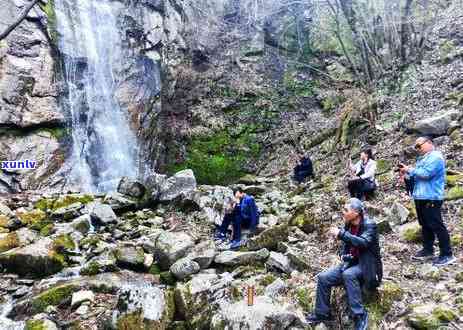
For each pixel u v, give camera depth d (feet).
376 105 41.60
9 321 16.84
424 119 32.37
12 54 38.06
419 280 15.80
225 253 21.35
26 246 21.99
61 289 18.35
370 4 46.75
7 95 36.70
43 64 40.29
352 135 42.04
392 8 44.91
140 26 52.31
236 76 58.85
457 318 12.79
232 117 55.77
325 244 21.39
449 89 37.04
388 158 32.68
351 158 38.55
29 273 20.83
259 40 62.39
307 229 23.56
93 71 45.85
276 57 61.41
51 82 40.63
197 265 20.01
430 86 39.01
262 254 20.49
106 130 45.44
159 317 14.76
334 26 59.36
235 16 64.13
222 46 61.11
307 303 15.42
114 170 45.01
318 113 55.36
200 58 59.36
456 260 16.49
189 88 56.18
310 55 60.49
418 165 16.74
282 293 16.61
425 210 16.47
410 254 18.26
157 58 53.93
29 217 27.89
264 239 22.11
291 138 53.06
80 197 32.73
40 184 37.22
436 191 16.25
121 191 33.76
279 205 31.30
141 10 52.90
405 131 34.88
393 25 44.34
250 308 13.62
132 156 47.73
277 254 19.76
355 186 26.71
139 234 26.76
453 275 15.48
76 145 41.78
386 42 45.57
